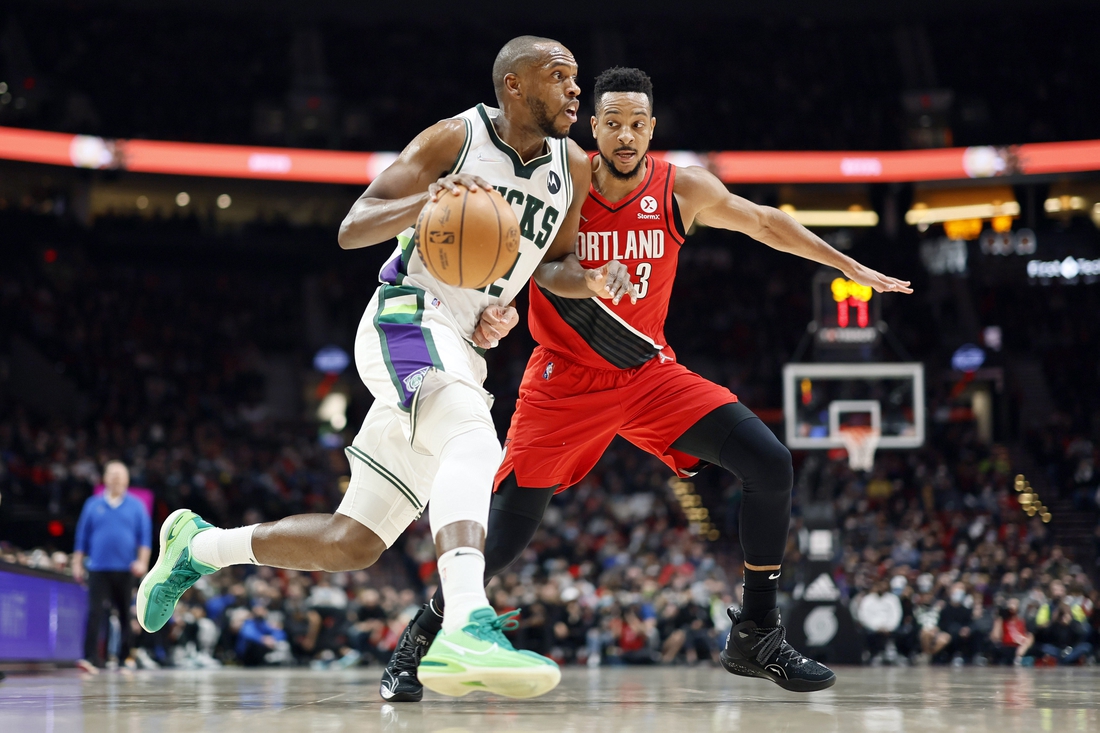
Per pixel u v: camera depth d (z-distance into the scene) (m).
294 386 27.61
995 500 19.95
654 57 30.59
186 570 3.41
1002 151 25.53
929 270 28.47
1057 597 12.17
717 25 31.05
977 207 28.30
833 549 10.92
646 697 3.70
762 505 3.40
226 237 27.94
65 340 24.45
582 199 3.29
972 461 22.14
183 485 18.12
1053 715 2.80
